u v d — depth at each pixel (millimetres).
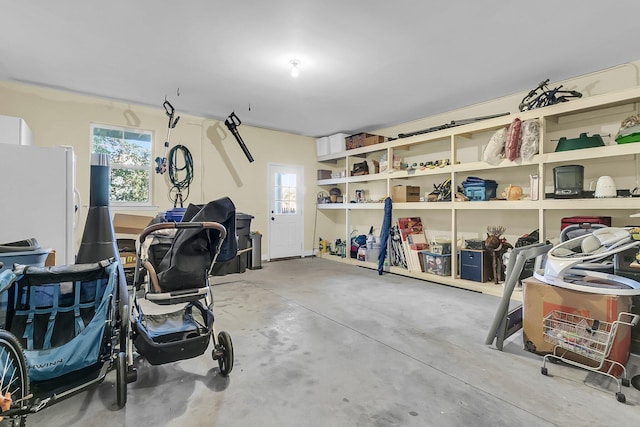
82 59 3424
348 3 2451
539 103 3869
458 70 3672
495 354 2436
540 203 3703
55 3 2455
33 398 1604
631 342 2408
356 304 3674
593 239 2373
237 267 5352
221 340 2164
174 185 5371
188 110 5258
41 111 4297
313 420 1679
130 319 1943
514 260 2545
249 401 1844
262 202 6457
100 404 1808
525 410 1751
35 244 2367
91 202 2904
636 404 1802
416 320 3164
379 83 4062
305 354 2430
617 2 2436
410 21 2697
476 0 2414
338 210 7613
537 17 2635
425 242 5379
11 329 1779
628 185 3527
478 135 4867
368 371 2180
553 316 2328
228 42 3059
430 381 2053
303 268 5809
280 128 6449
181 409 1770
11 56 3361
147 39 3004
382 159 5816
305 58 3387
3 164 2553
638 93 3082
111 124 4809
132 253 4430
